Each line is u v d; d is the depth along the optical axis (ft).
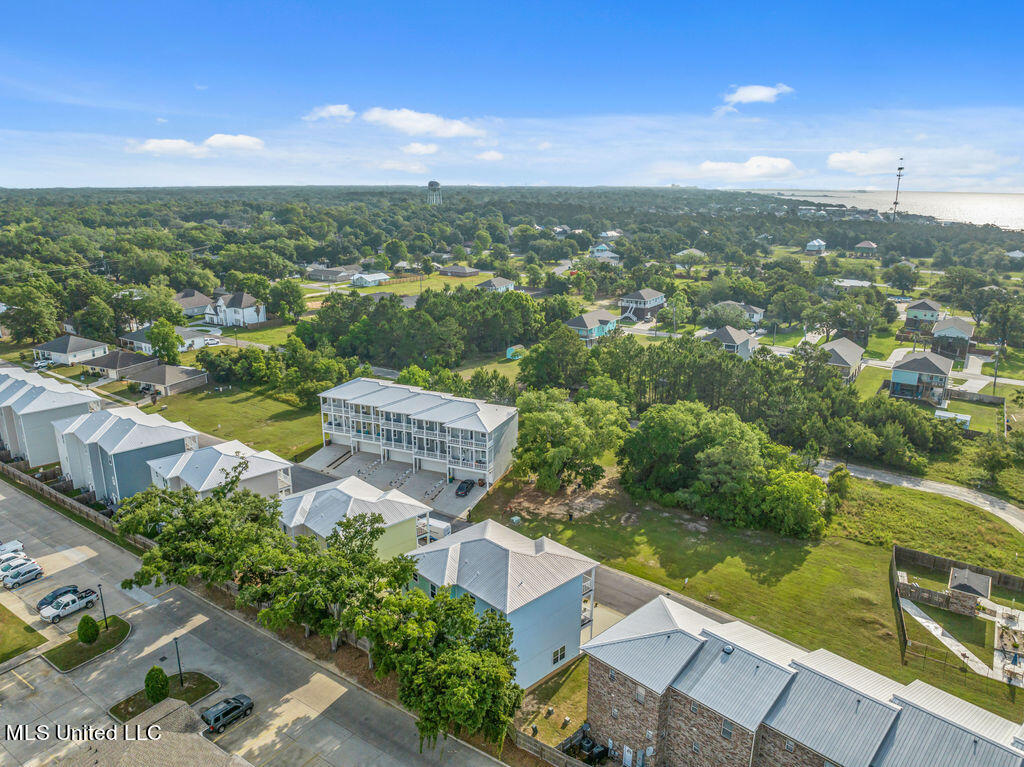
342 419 299.99
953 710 116.57
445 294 503.20
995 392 386.32
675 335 529.45
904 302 645.10
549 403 278.87
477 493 256.93
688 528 234.38
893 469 288.92
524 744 132.98
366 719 139.95
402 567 150.00
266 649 162.61
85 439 240.94
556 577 160.25
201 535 165.78
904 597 196.24
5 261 624.18
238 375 399.85
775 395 316.19
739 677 123.85
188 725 131.23
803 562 213.66
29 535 217.56
